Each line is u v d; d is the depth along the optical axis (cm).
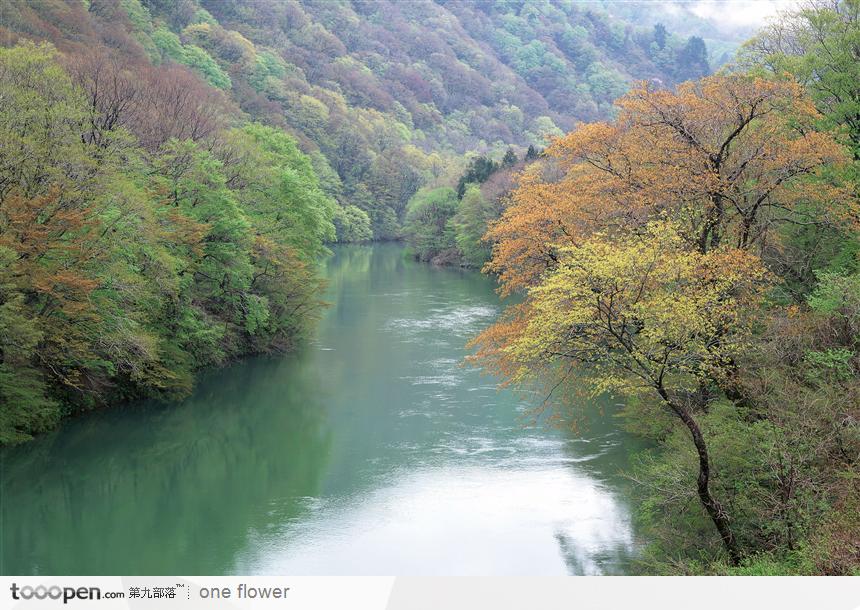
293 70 19050
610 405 3897
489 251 10294
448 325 6334
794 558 1803
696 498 2197
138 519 2808
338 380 4684
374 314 6869
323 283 5741
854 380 2202
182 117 5656
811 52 3544
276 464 3378
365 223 15588
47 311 3444
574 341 2138
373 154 17450
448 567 2353
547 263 2883
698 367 2280
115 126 4628
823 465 2053
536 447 3438
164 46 11719
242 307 4969
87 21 7962
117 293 3647
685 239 2498
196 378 4694
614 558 2383
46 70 4131
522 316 2916
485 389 4431
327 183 15062
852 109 3238
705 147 2692
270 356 5288
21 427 3531
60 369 3656
